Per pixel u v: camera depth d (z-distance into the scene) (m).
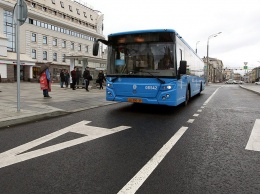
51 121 7.20
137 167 3.74
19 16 7.53
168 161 4.02
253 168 3.75
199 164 3.90
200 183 3.21
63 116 8.09
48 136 5.45
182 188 3.06
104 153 4.38
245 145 4.96
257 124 7.08
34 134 5.62
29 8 48.72
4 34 40.72
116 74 8.94
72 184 3.14
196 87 15.24
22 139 5.18
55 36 55.50
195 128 6.51
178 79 8.48
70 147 4.69
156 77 8.36
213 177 3.41
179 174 3.49
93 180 3.26
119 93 8.88
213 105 11.74
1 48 38.91
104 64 26.97
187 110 9.87
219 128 6.53
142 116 8.28
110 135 5.64
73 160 4.00
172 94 8.26
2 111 7.84
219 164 3.91
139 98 8.56
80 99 12.69
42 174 3.44
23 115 7.19
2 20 42.22
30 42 48.97
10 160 3.96
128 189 3.01
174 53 8.31
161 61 8.41
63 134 5.66
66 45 59.19
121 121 7.34
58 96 13.99
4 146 4.68
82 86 22.06
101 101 12.24
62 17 60.56
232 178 3.38
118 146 4.81
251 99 15.24
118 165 3.81
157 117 8.12
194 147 4.80
